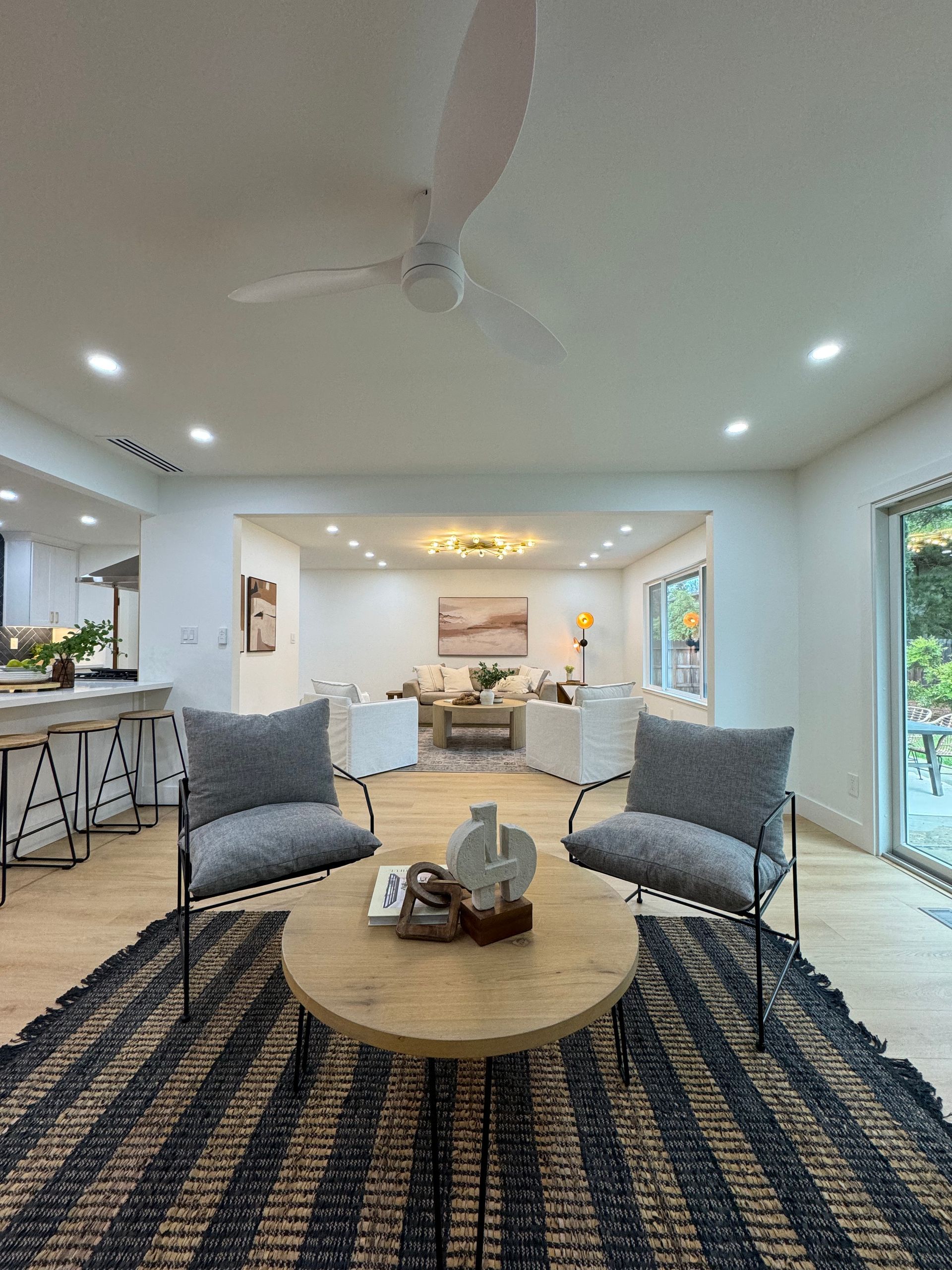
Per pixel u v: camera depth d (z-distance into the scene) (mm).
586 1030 1721
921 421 2775
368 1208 1147
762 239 1665
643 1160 1262
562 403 2824
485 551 6617
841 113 1264
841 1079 1512
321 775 2324
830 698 3527
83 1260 1050
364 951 1321
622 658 8781
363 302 1958
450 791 4508
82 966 2031
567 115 1264
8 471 4234
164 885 2725
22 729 3123
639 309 2021
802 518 3826
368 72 1164
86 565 7230
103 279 1840
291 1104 1411
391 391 2684
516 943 1366
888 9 1059
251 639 5293
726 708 3873
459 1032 1047
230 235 1641
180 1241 1082
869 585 3158
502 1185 1200
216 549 4082
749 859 1843
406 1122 1362
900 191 1489
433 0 1034
